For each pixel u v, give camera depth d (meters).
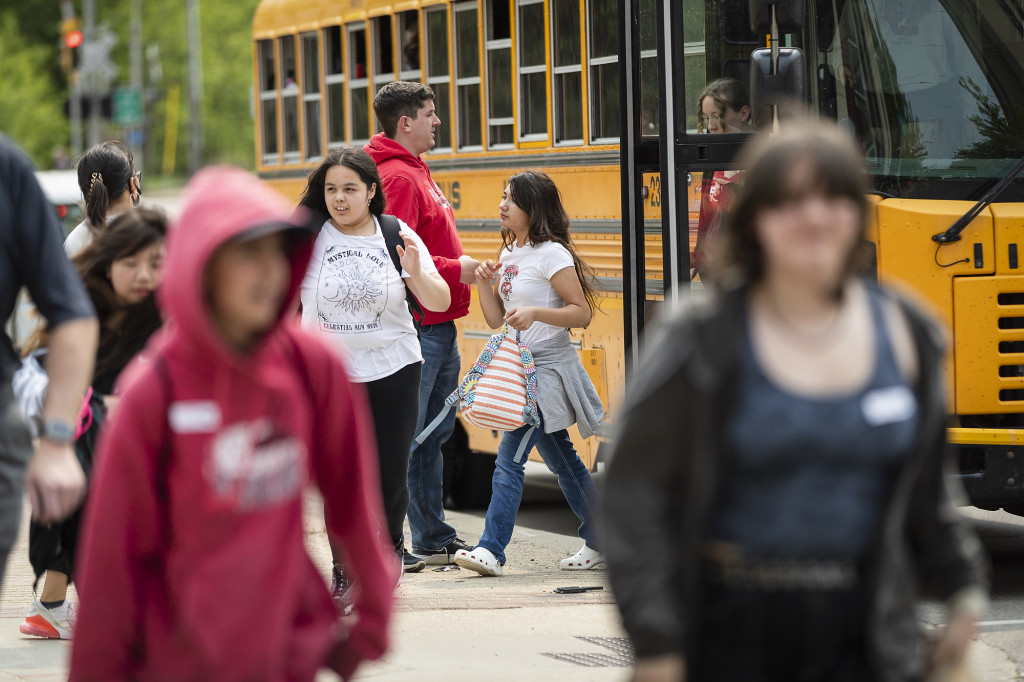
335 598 19.58
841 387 8.25
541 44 27.92
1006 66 22.00
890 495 8.41
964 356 21.05
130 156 19.77
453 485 32.69
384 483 20.47
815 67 22.41
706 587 8.44
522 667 16.81
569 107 27.20
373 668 16.78
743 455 8.19
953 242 21.05
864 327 8.40
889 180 21.91
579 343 27.30
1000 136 21.89
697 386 8.15
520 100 28.70
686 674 8.41
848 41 22.31
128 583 8.87
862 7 22.27
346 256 19.95
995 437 20.91
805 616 8.29
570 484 24.08
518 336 23.27
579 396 23.38
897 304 8.59
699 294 23.45
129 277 13.34
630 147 25.06
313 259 20.05
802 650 8.37
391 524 20.70
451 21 30.81
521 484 23.75
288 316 9.17
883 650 8.38
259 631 8.79
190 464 8.75
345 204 19.75
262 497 8.88
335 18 36.22
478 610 20.34
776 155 8.30
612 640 18.38
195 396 8.77
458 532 29.38
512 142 29.09
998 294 21.09
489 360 23.38
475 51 30.06
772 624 8.31
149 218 13.41
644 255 25.05
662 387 8.23
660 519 8.41
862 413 8.20
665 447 8.33
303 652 9.12
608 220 26.19
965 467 21.08
